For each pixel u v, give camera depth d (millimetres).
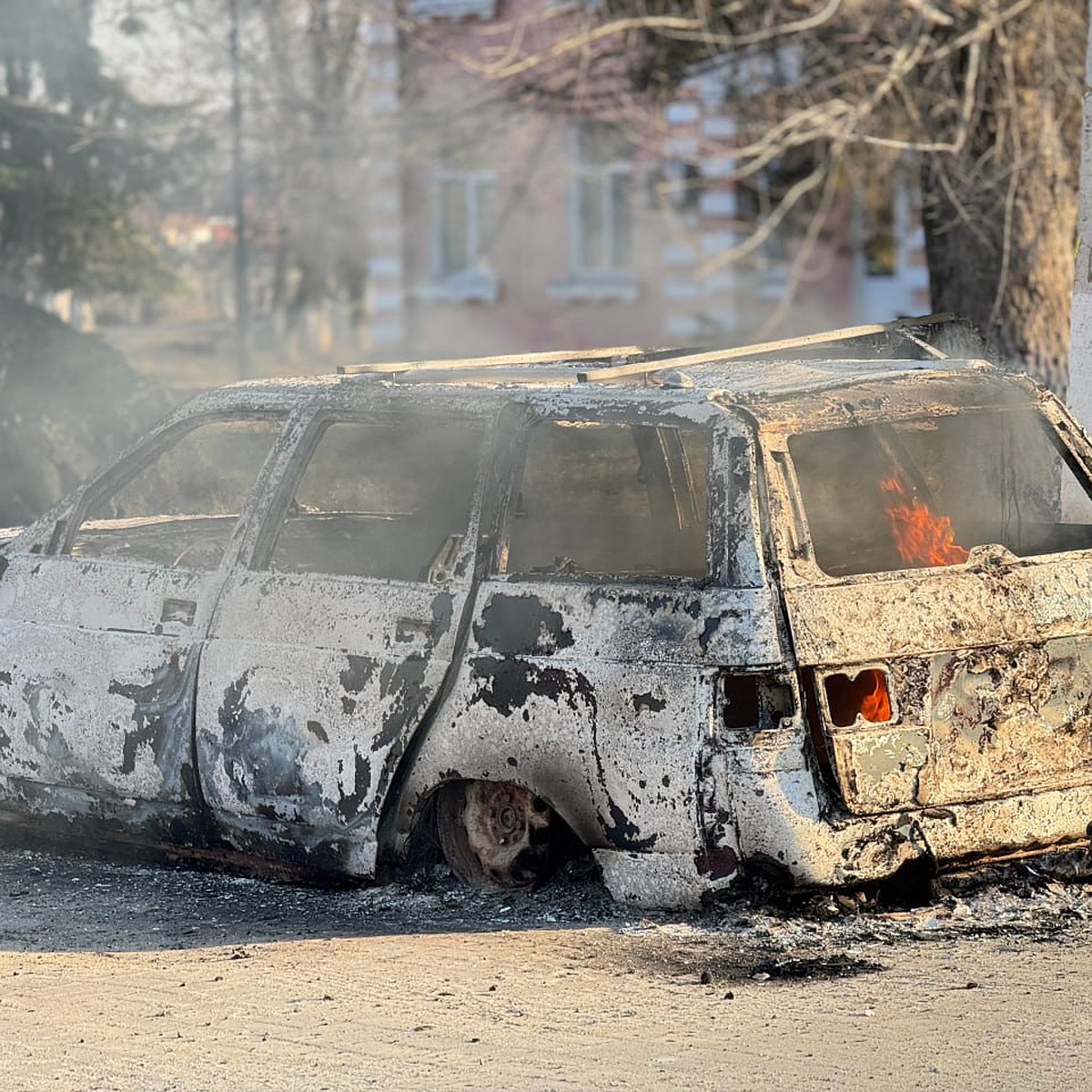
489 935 8695
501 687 8688
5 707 10250
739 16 30328
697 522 11133
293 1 37438
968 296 20922
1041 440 10000
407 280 45219
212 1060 7230
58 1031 7613
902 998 7711
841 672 8266
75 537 10359
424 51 39000
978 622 8516
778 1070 6973
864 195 41594
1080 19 23234
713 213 42406
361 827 9055
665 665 8289
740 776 8172
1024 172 20422
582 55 28328
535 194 41969
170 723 9648
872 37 26938
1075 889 8875
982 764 8516
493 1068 7051
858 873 8281
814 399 8672
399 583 9133
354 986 8070
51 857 10359
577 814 8555
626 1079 6914
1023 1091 6746
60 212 33375
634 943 8422
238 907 9344
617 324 44000
